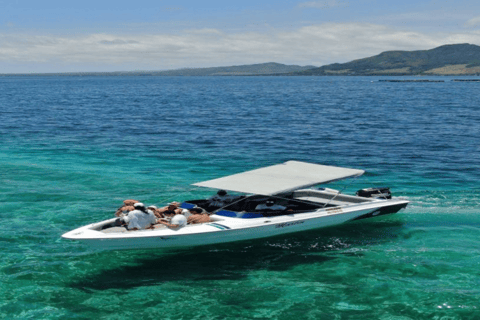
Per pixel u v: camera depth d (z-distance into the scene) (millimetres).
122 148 30688
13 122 46594
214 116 57281
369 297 10828
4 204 17453
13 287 11047
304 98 105062
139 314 10031
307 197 17078
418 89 174750
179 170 24031
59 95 116625
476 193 19609
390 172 24016
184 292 11070
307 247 13914
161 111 64812
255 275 12047
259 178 14523
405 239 14531
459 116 58344
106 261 12742
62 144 32000
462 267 12430
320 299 10750
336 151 30984
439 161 27094
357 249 13750
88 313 10016
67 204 17625
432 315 10031
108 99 98062
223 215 13883
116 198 18578
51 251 13242
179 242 12680
